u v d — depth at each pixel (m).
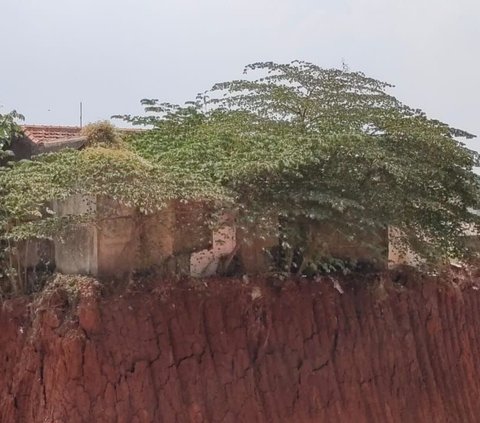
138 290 12.58
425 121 15.38
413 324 16.42
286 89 14.97
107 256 12.68
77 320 11.84
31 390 12.19
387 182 14.54
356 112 14.98
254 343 13.60
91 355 11.72
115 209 12.54
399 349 15.75
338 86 15.04
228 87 15.39
